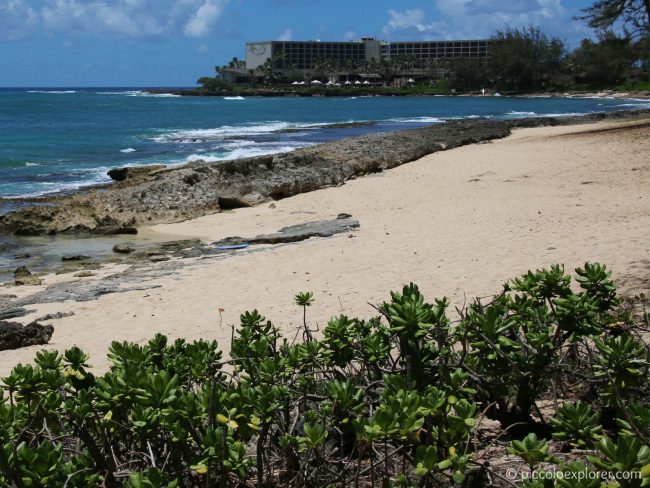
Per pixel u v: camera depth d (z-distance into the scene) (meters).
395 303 3.08
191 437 2.61
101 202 16.78
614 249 9.98
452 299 8.25
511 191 17.27
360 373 3.44
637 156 22.14
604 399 3.25
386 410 2.35
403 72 175.88
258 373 3.22
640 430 2.50
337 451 3.00
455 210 15.07
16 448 2.29
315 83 175.00
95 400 2.82
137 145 34.88
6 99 128.12
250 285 9.82
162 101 121.94
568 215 13.42
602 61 124.62
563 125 41.59
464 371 3.30
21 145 34.34
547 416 3.57
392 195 18.06
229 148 33.00
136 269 11.41
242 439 2.70
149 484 2.20
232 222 15.91
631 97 107.31
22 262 12.52
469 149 28.95
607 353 3.11
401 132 33.94
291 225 14.97
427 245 11.57
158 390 2.59
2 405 2.69
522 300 3.74
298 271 10.45
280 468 2.96
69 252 13.24
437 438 2.53
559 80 131.12
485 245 11.16
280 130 45.91
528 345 3.40
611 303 3.85
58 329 8.24
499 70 138.25
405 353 3.12
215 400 2.66
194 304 9.01
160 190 17.64
